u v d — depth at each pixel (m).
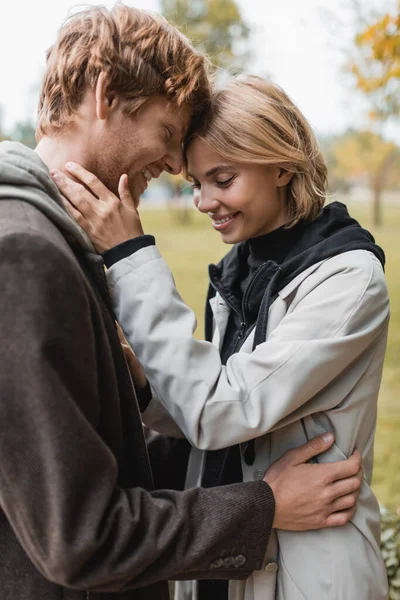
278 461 1.25
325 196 1.45
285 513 1.18
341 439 1.29
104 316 1.07
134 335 1.17
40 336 0.85
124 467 1.08
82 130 1.15
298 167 1.37
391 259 14.06
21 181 0.98
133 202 1.26
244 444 1.33
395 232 20.05
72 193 1.15
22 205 0.96
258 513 1.10
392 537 2.19
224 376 1.20
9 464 0.86
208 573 1.07
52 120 1.17
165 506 1.00
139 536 0.96
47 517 0.88
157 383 1.17
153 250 1.20
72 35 1.14
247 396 1.18
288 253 1.42
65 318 0.89
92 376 0.94
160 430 1.52
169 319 1.17
